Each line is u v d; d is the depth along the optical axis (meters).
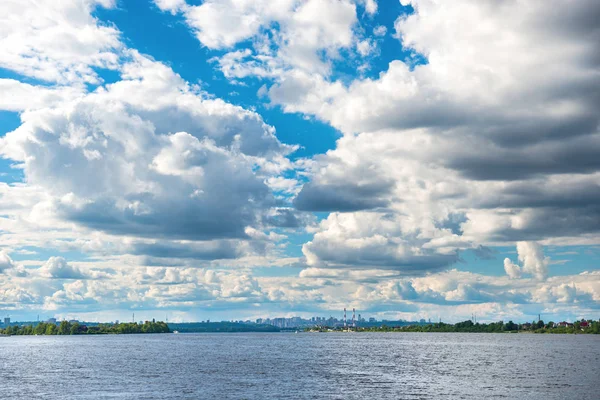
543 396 98.75
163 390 107.69
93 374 140.25
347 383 118.69
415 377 131.38
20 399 97.62
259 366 165.12
